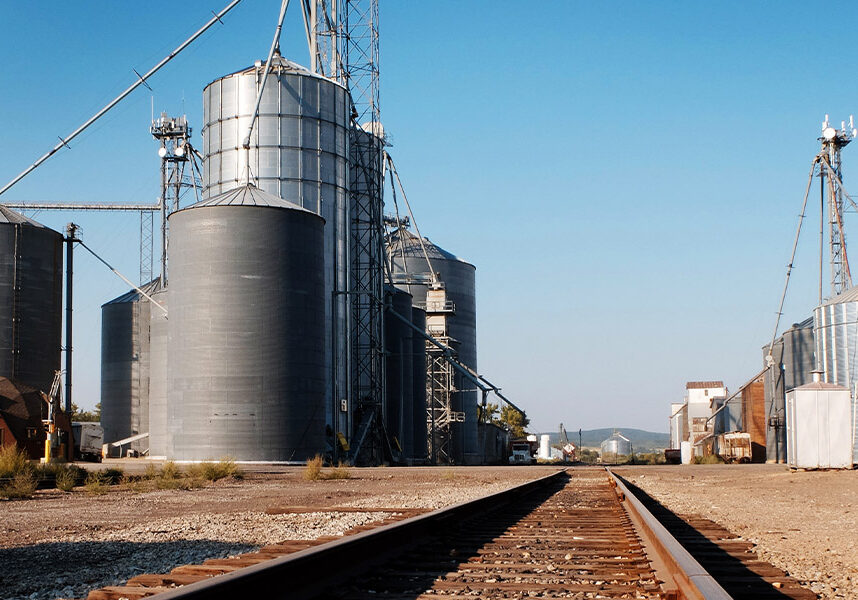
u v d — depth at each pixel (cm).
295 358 7581
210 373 7431
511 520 1664
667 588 852
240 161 8944
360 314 10144
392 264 13875
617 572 991
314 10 10294
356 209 10406
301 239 7769
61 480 3869
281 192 8888
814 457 5250
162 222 11700
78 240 10131
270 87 8988
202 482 4094
